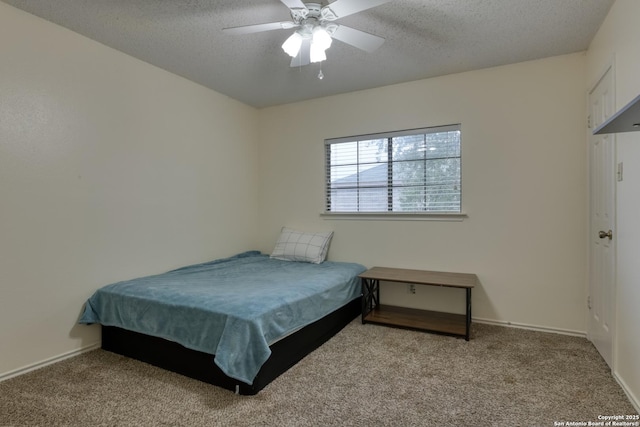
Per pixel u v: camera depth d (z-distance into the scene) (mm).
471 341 2680
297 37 2070
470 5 2117
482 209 3113
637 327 1734
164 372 2191
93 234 2570
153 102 3010
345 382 2053
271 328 2035
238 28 2031
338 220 3805
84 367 2262
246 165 4129
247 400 1860
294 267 3373
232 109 3916
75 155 2451
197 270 3162
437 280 2891
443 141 3311
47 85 2291
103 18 2264
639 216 1713
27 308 2201
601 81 2342
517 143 2977
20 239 2168
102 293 2512
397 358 2383
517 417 1702
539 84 2895
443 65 3014
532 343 2627
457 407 1790
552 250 2869
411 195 3471
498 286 3062
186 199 3344
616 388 1955
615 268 2041
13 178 2133
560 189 2836
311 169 3967
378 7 2139
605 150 2256
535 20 2285
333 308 2793
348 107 3729
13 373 2129
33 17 2217
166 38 2529
